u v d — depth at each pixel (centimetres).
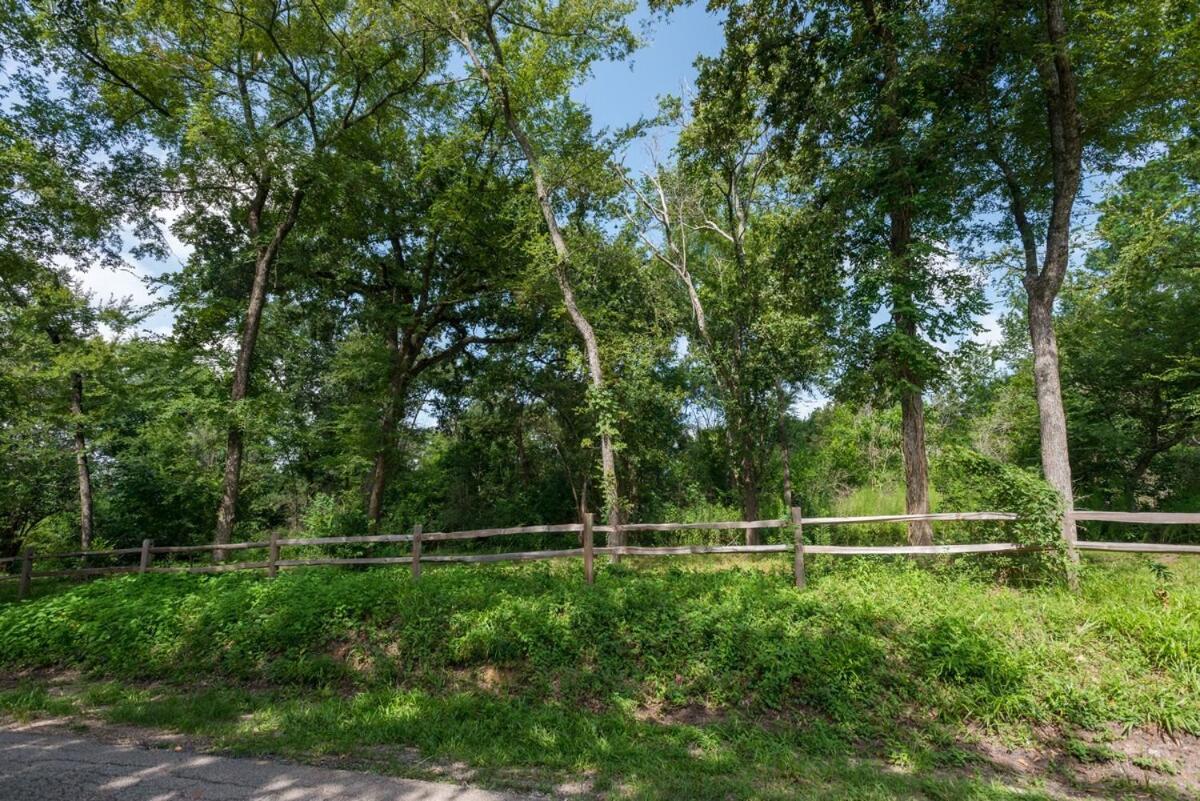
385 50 1543
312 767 443
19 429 1634
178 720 561
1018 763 464
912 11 1018
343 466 1897
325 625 743
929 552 769
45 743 507
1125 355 1383
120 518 1719
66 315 1706
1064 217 914
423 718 543
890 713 518
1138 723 489
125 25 1270
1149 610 611
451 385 2305
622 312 1853
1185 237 1062
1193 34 840
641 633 655
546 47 1398
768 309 1511
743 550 826
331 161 1395
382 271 1952
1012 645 576
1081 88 952
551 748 484
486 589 820
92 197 1420
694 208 1816
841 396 1162
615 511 1312
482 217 1809
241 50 1408
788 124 1318
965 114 1056
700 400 1923
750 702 557
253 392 1563
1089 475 1488
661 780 423
